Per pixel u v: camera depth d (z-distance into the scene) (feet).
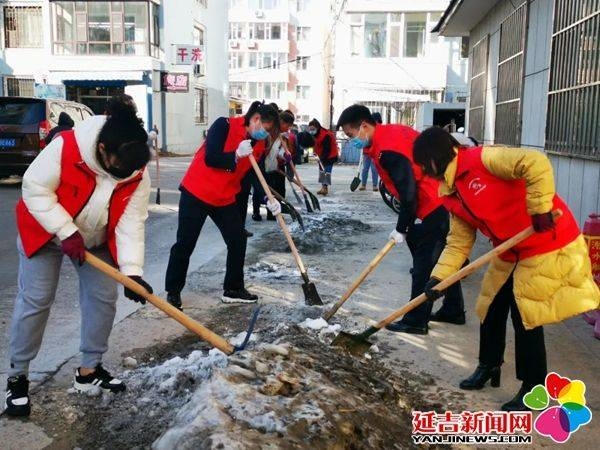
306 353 11.00
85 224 9.89
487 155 9.88
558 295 9.85
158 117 86.33
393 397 10.42
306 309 15.46
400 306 16.17
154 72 84.69
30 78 86.22
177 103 92.73
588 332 14.29
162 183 45.98
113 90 85.92
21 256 10.01
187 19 96.02
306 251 22.86
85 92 86.33
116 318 14.76
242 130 15.55
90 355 10.73
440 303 16.70
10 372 10.10
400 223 13.61
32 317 9.93
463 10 35.12
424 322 14.26
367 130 13.69
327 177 40.60
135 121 9.20
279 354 10.43
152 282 18.34
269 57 169.68
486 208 10.12
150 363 12.33
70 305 15.96
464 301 16.93
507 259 10.44
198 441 7.64
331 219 28.19
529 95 25.36
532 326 9.96
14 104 38.47
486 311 10.95
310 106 173.99
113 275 9.71
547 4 23.15
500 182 9.93
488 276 10.93
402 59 81.61
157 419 9.91
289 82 171.94
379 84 82.17
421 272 14.10
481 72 37.22
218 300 16.61
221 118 15.52
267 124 15.43
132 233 10.19
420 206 13.99
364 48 82.23
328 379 9.96
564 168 20.84
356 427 8.64
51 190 9.44
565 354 13.00
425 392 11.30
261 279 18.76
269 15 167.94
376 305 16.24
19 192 37.65
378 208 34.55
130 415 10.12
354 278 18.93
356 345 12.00
